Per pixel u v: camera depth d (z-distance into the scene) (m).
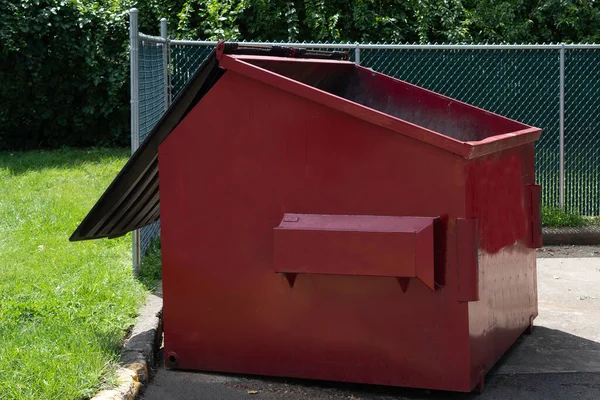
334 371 4.77
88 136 14.80
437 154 4.46
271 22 14.21
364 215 4.62
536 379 5.02
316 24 13.88
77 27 13.95
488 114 5.81
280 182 4.80
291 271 4.66
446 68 9.34
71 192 10.15
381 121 4.52
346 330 4.73
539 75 9.42
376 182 4.59
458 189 4.43
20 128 14.43
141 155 5.10
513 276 5.40
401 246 4.44
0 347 4.72
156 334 5.46
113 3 14.17
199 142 4.95
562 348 5.62
